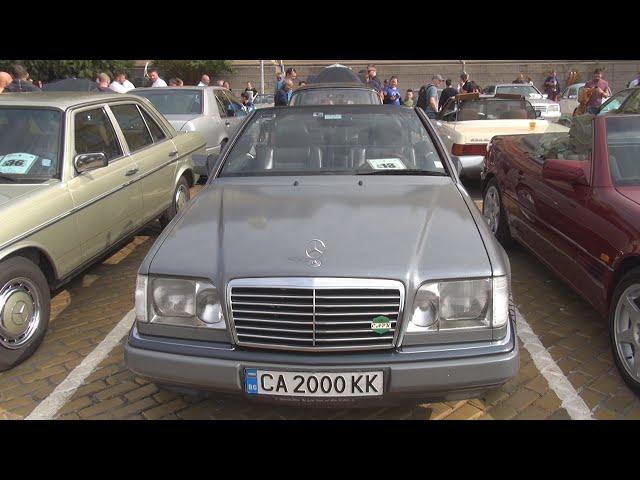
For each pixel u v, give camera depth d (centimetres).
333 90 880
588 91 1186
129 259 557
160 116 603
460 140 801
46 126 426
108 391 327
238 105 1120
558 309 429
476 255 262
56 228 383
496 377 248
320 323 245
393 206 310
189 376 252
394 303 246
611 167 371
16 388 331
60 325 414
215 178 375
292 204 315
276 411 308
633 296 314
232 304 251
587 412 303
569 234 390
